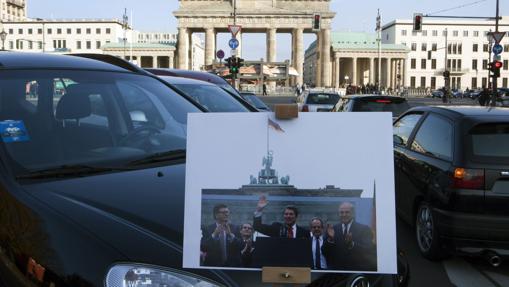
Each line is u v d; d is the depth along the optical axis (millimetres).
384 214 2270
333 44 122438
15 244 2531
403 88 96812
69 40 135375
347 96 14602
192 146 2318
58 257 2385
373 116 2303
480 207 5141
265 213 2287
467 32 128875
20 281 2422
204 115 2320
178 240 2527
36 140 3342
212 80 12344
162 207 2779
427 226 5781
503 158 5184
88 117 3775
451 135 5594
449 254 5637
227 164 2307
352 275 2701
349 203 2285
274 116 2312
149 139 3846
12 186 2859
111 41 133750
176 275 2328
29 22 134625
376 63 124688
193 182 2307
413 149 6559
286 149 2305
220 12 104000
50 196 2775
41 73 3830
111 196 2852
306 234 2277
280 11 103812
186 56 106500
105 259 2357
